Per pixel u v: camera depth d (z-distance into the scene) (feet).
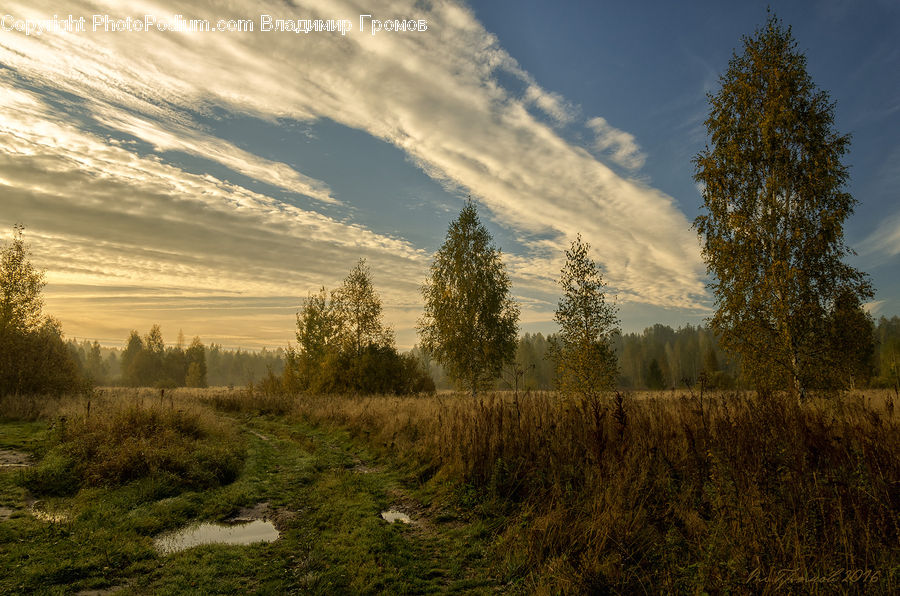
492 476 25.46
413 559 19.08
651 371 191.72
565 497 21.12
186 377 272.72
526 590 15.65
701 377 27.48
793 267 50.01
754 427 21.54
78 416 40.96
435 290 92.68
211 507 26.13
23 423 50.78
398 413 49.47
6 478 27.48
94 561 17.63
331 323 107.04
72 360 78.59
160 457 31.24
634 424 27.68
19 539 19.34
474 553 19.57
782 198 54.03
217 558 18.75
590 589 13.91
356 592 15.98
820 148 51.19
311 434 55.57
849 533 12.20
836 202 50.37
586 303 50.06
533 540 18.34
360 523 23.22
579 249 51.52
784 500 14.89
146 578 16.85
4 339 68.54
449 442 32.73
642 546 15.76
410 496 28.53
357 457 41.52
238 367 509.76
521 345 275.18
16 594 15.02
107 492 26.40
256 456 40.78
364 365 101.76
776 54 53.98
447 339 88.79
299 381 115.34
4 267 70.79
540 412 33.60
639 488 18.97
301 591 16.07
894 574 10.69
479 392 86.53
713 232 57.67
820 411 24.09
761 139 54.03
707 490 17.10
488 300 89.51
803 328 50.03
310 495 29.35
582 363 48.85
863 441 16.60
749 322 52.24
